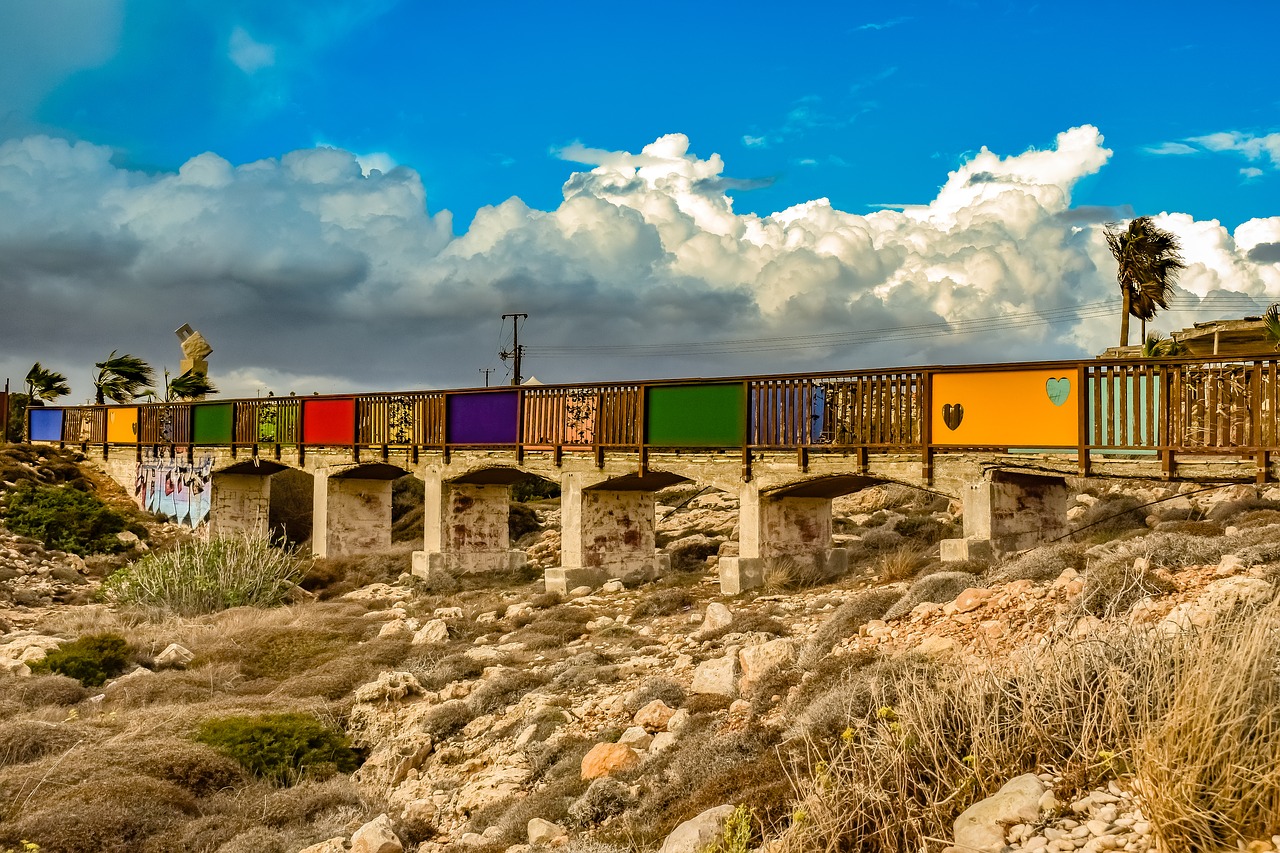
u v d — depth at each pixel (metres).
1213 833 5.03
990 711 6.97
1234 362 16.50
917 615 13.03
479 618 22.52
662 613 20.72
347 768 13.62
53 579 29.89
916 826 5.96
